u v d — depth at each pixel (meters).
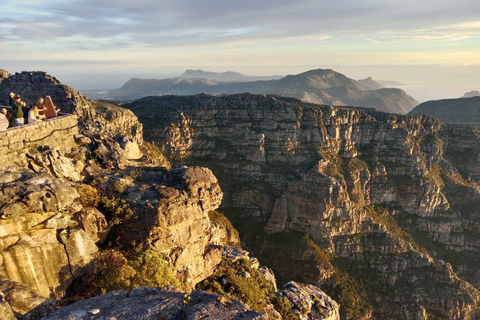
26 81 72.44
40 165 23.38
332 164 151.50
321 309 41.56
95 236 23.39
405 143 161.50
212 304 14.19
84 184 24.91
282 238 133.75
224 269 35.19
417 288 117.75
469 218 146.00
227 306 14.26
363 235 134.50
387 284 120.06
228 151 163.50
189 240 27.78
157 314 13.31
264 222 142.62
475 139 175.38
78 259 20.86
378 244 130.25
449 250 140.38
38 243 19.22
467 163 174.88
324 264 121.88
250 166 156.25
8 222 18.45
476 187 164.62
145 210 24.83
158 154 119.19
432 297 115.00
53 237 20.25
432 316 111.69
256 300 33.78
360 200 148.50
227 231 111.25
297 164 158.00
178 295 14.79
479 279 130.50
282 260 127.62
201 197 28.34
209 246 32.00
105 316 13.06
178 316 13.55
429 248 139.62
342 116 163.75
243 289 33.31
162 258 25.55
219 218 116.06
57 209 20.70
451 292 114.44
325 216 132.75
